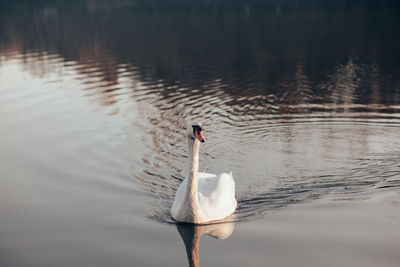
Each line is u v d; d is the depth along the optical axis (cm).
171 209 795
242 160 1035
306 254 654
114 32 3173
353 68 1861
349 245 673
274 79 1739
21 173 979
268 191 880
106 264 649
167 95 1563
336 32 2738
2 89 1734
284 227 734
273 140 1152
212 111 1381
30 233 741
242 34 2812
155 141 1142
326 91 1561
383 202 809
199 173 866
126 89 1659
